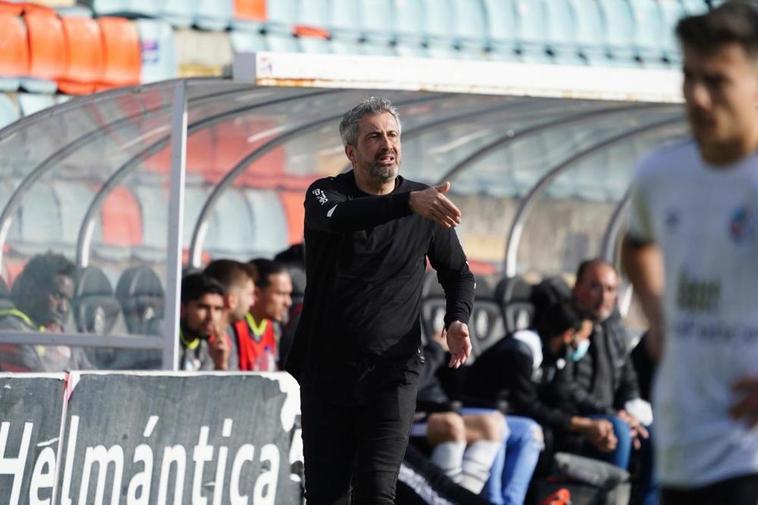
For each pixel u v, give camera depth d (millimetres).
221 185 31828
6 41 46938
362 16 56969
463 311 19562
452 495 25359
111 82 49312
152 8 51531
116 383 21875
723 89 11164
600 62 61812
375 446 18922
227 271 27188
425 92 25078
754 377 11453
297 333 19359
